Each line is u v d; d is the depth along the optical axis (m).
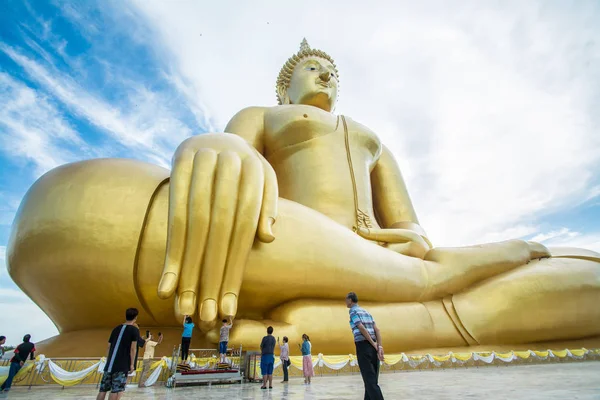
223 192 8.27
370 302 10.14
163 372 6.98
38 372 6.77
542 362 10.21
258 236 8.62
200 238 7.96
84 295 8.59
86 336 8.62
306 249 9.28
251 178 8.67
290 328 8.76
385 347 9.70
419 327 10.18
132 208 8.60
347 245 9.88
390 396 4.11
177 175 8.48
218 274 7.96
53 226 8.34
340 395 4.76
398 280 10.40
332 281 9.42
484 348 10.54
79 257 8.27
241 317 9.49
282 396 4.73
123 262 8.34
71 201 8.48
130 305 8.70
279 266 8.96
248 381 7.20
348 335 9.18
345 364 8.74
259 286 8.95
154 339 8.75
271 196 9.07
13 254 8.73
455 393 4.30
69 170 9.02
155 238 8.52
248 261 8.77
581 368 7.76
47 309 9.50
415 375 7.46
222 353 7.36
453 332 10.63
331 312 9.27
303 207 10.29
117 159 9.49
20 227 8.64
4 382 6.21
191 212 8.04
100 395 3.55
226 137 9.55
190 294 7.71
